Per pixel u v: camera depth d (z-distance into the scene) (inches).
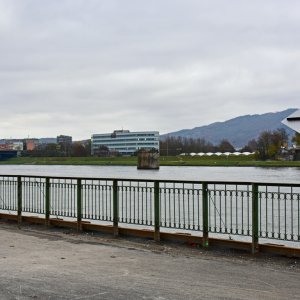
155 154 5423.2
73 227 591.8
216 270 373.4
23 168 6190.9
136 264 393.7
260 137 6983.3
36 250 454.6
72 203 620.4
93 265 388.2
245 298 293.0
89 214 605.9
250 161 6402.6
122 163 7042.3
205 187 472.7
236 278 346.9
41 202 649.6
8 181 707.4
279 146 6451.8
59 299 287.7
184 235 489.7
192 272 365.7
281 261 408.2
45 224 618.8
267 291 310.7
